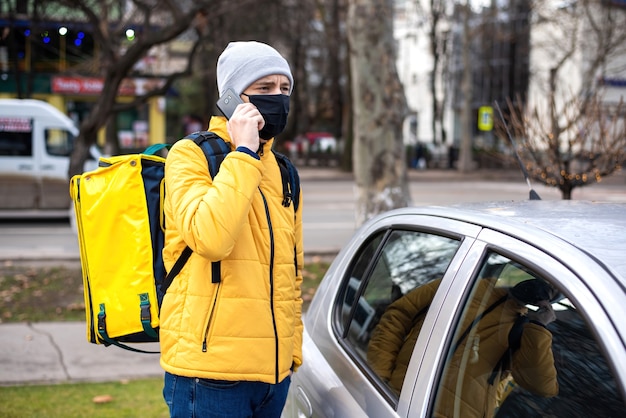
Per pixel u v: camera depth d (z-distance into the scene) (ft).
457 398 5.91
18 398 15.20
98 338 7.29
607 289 4.72
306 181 88.58
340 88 125.18
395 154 26.14
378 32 25.45
